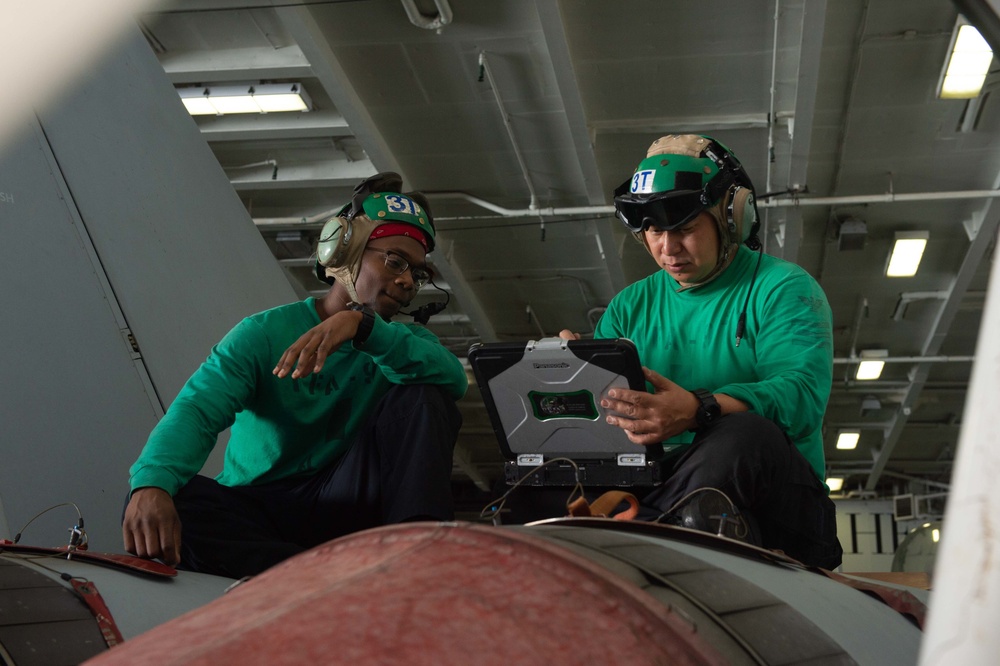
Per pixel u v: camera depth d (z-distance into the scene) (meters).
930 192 7.20
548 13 5.28
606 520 0.73
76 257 1.86
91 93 2.20
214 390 1.48
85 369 1.73
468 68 6.06
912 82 6.09
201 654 0.37
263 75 6.36
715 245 1.61
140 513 1.27
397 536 0.51
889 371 10.61
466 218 7.33
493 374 1.31
